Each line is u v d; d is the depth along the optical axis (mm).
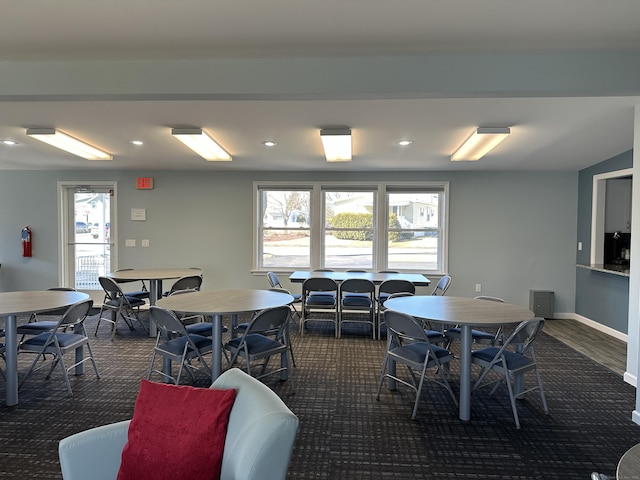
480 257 5965
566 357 4152
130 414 2811
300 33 2158
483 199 5941
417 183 5992
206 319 5168
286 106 3420
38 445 2410
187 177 6188
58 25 2082
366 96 2461
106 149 4832
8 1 1877
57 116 3695
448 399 3096
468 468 2213
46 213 6254
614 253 5297
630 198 5285
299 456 2316
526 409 2939
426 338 2727
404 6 1921
